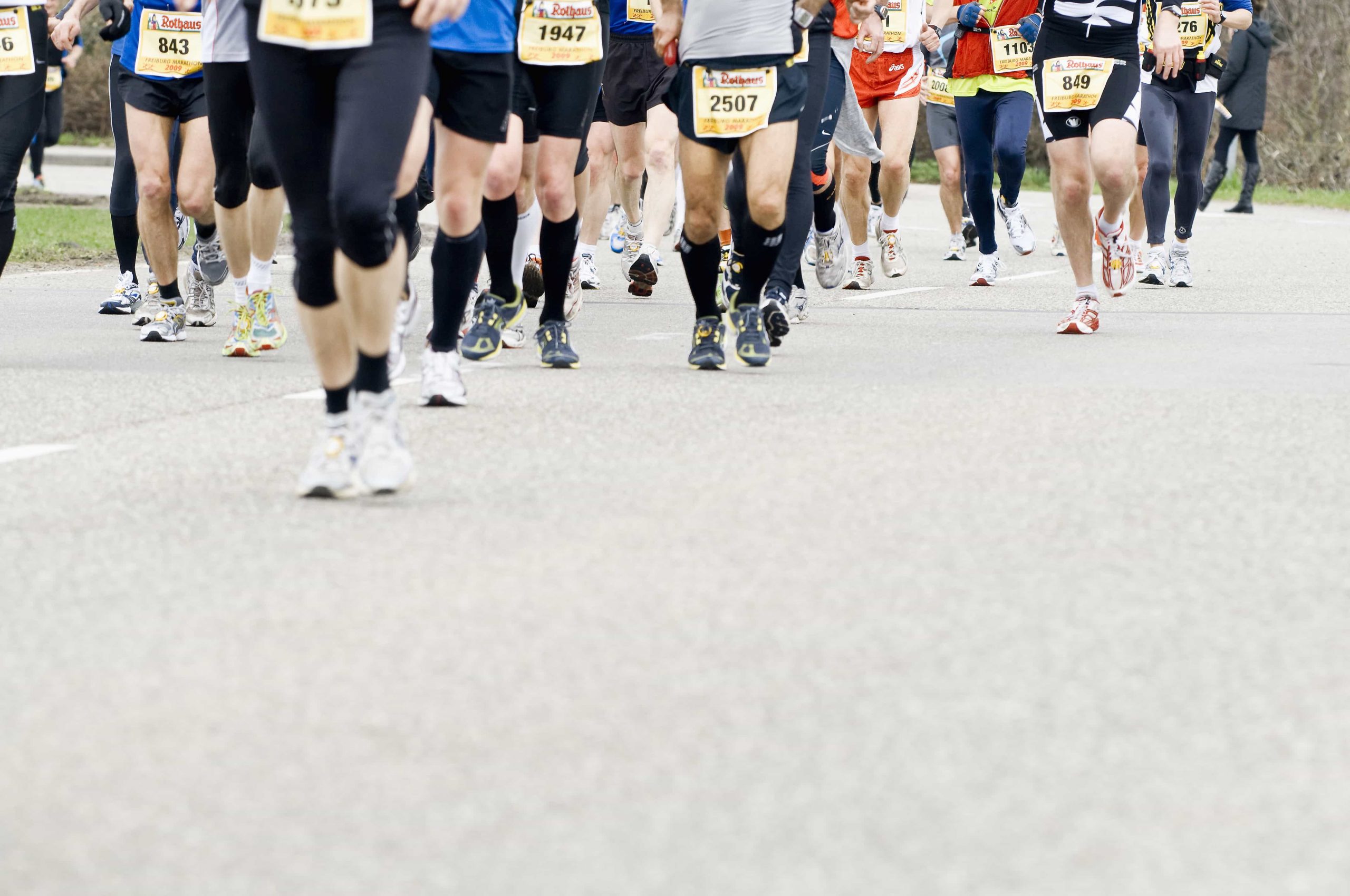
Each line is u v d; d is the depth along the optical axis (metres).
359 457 15.44
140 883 7.94
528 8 22.08
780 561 13.26
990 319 31.36
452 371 20.59
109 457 17.36
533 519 14.62
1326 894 7.77
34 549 13.61
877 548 13.65
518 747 9.50
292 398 21.42
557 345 24.12
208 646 11.21
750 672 10.70
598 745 9.52
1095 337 28.20
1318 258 46.22
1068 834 8.39
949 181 46.56
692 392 21.80
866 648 11.16
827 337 28.33
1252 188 71.06
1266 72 70.56
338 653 11.05
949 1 37.34
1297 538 14.10
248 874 8.02
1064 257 48.03
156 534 14.08
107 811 8.70
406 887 7.87
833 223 31.08
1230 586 12.66
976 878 7.91
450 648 11.16
